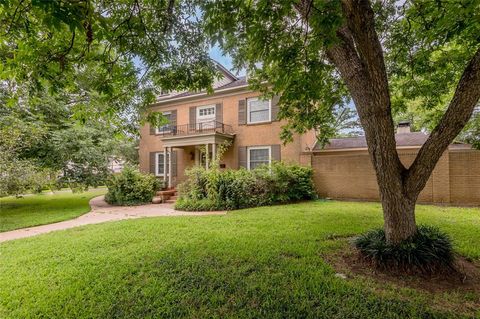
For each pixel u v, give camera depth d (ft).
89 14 7.57
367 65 10.61
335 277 10.23
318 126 23.32
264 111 39.81
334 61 11.89
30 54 9.47
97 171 35.55
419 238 11.10
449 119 10.03
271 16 8.46
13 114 25.16
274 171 31.81
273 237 15.52
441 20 10.27
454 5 9.45
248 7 8.75
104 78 12.48
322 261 11.73
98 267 11.48
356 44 10.64
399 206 11.07
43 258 12.87
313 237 15.38
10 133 22.98
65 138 31.14
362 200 32.60
